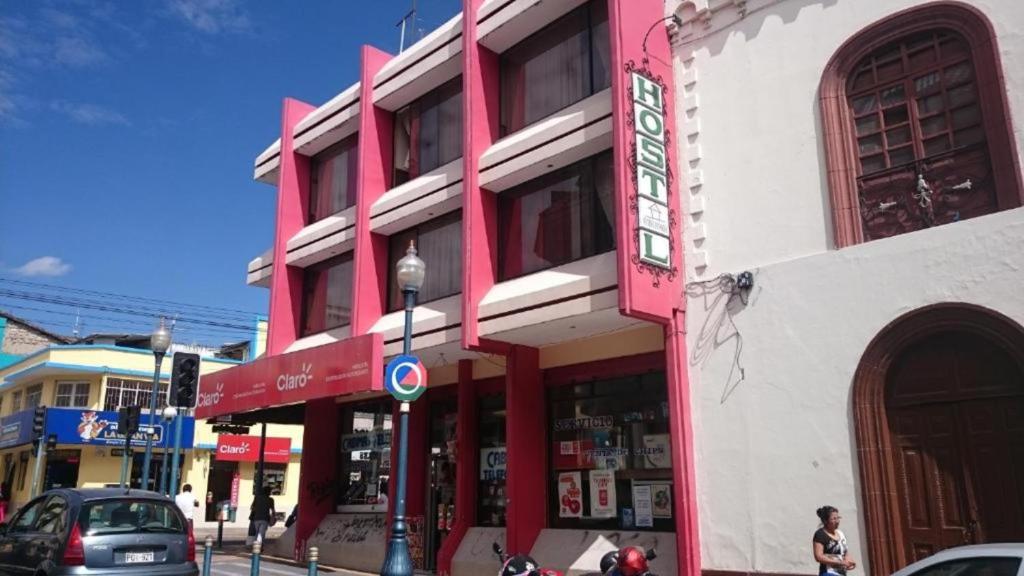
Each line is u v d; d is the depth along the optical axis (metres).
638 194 11.65
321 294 19.83
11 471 34.84
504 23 14.70
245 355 39.66
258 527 20.75
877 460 9.72
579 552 12.89
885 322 9.92
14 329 42.28
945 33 10.27
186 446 32.84
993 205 9.52
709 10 12.59
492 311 13.62
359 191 17.48
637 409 13.12
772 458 10.65
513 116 15.16
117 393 32.38
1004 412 9.07
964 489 9.21
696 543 11.13
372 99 17.97
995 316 9.05
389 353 15.98
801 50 11.48
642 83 12.24
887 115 10.62
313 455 19.31
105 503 10.48
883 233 10.37
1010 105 9.45
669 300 11.80
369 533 17.33
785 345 10.79
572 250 13.54
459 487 15.22
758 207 11.51
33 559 10.35
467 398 15.74
